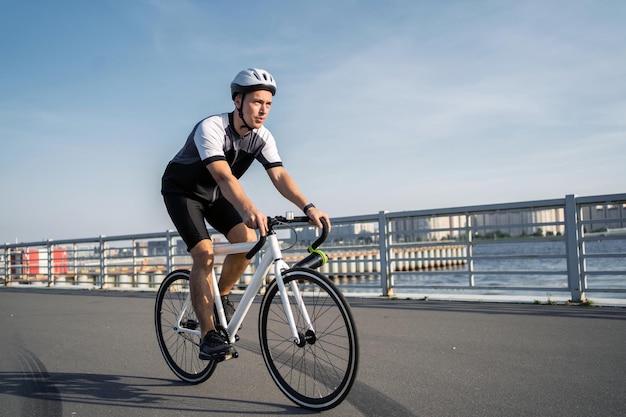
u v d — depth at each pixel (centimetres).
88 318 665
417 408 266
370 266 2786
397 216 772
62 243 1362
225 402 290
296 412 270
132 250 1180
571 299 626
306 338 270
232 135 304
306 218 287
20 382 345
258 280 298
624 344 397
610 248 4653
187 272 343
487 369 337
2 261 1573
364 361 369
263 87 294
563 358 359
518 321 511
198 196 315
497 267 3703
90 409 284
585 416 246
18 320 670
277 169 321
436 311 602
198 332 327
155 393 312
